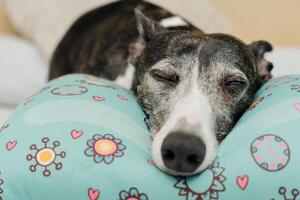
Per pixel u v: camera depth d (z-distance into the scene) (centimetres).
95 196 44
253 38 113
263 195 43
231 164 44
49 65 91
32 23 99
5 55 93
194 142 44
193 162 44
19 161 45
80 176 44
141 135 48
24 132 47
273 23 115
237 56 56
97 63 77
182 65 55
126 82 71
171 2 102
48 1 101
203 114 49
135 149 45
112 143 45
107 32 81
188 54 55
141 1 88
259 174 43
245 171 43
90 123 47
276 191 43
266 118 47
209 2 106
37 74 92
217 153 46
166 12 81
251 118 48
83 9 101
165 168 44
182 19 79
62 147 45
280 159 44
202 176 44
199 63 55
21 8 101
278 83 55
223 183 43
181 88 53
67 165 44
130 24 79
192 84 54
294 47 103
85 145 45
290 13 115
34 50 96
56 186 44
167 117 52
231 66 55
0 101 89
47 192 44
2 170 45
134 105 54
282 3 116
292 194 43
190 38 57
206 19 102
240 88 55
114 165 44
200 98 51
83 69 79
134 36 76
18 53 94
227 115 54
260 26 115
